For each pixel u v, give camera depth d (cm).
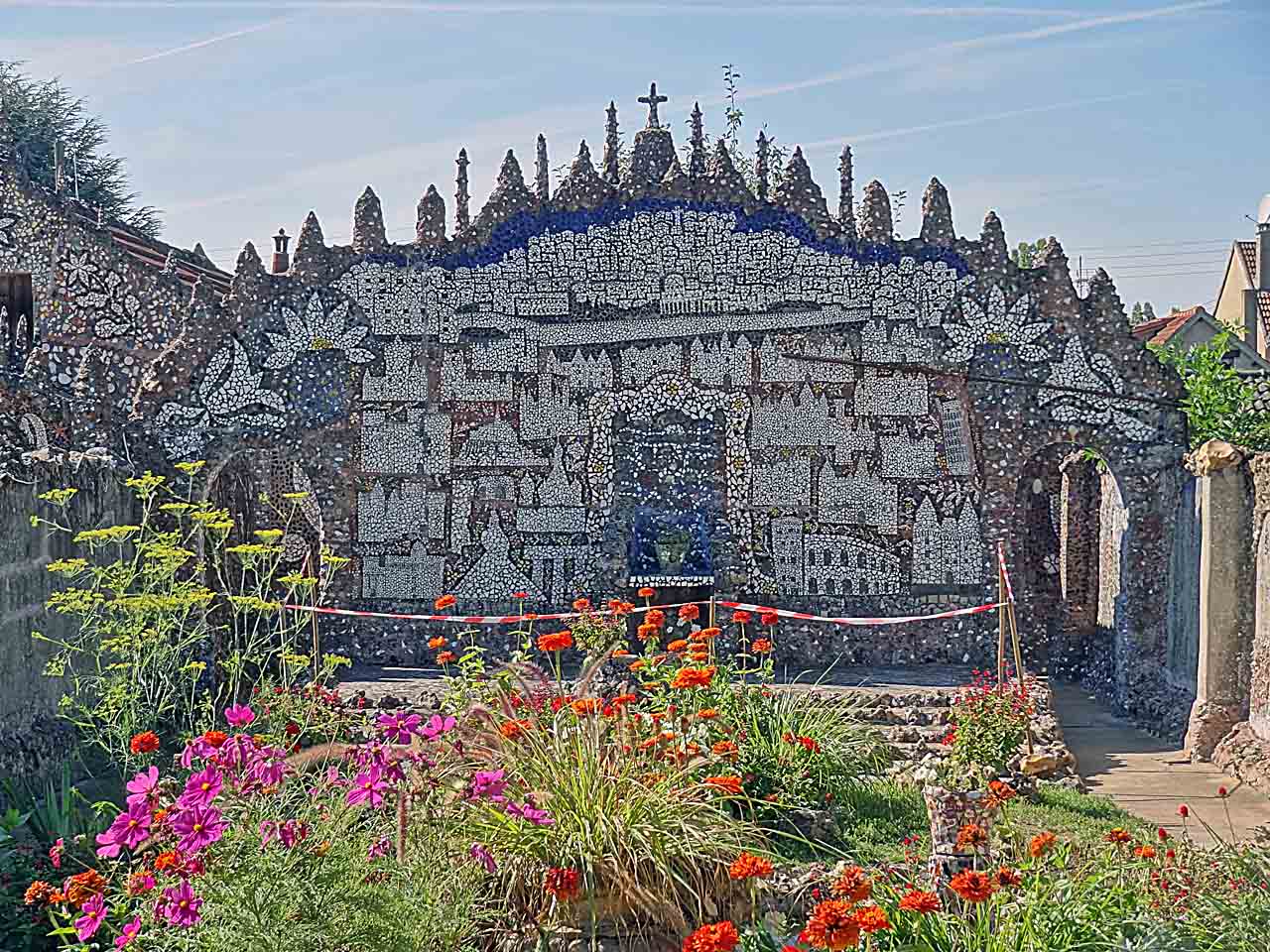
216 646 2000
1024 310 2280
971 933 910
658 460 2314
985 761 1579
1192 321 3681
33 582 1591
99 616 1593
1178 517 2078
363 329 2302
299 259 2300
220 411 2289
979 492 2291
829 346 2300
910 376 2295
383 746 980
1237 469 1841
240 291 2294
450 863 974
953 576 2297
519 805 1051
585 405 2306
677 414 2311
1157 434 2245
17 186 2381
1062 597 2561
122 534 1711
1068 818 1471
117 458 2023
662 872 1030
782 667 2281
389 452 2305
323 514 2300
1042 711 1809
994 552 2295
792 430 2306
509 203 2309
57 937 1023
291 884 807
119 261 2370
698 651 1470
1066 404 2270
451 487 2306
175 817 812
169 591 1873
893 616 2297
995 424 2288
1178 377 2256
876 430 2298
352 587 2305
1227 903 949
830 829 1369
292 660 1580
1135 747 1933
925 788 1145
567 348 2306
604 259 2308
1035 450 2284
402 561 2305
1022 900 945
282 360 2294
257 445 2286
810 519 2306
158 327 2370
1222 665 1841
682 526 2317
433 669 2239
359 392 2303
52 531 1655
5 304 2447
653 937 1027
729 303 2306
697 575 2289
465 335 2305
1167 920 930
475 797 1016
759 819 1350
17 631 1541
